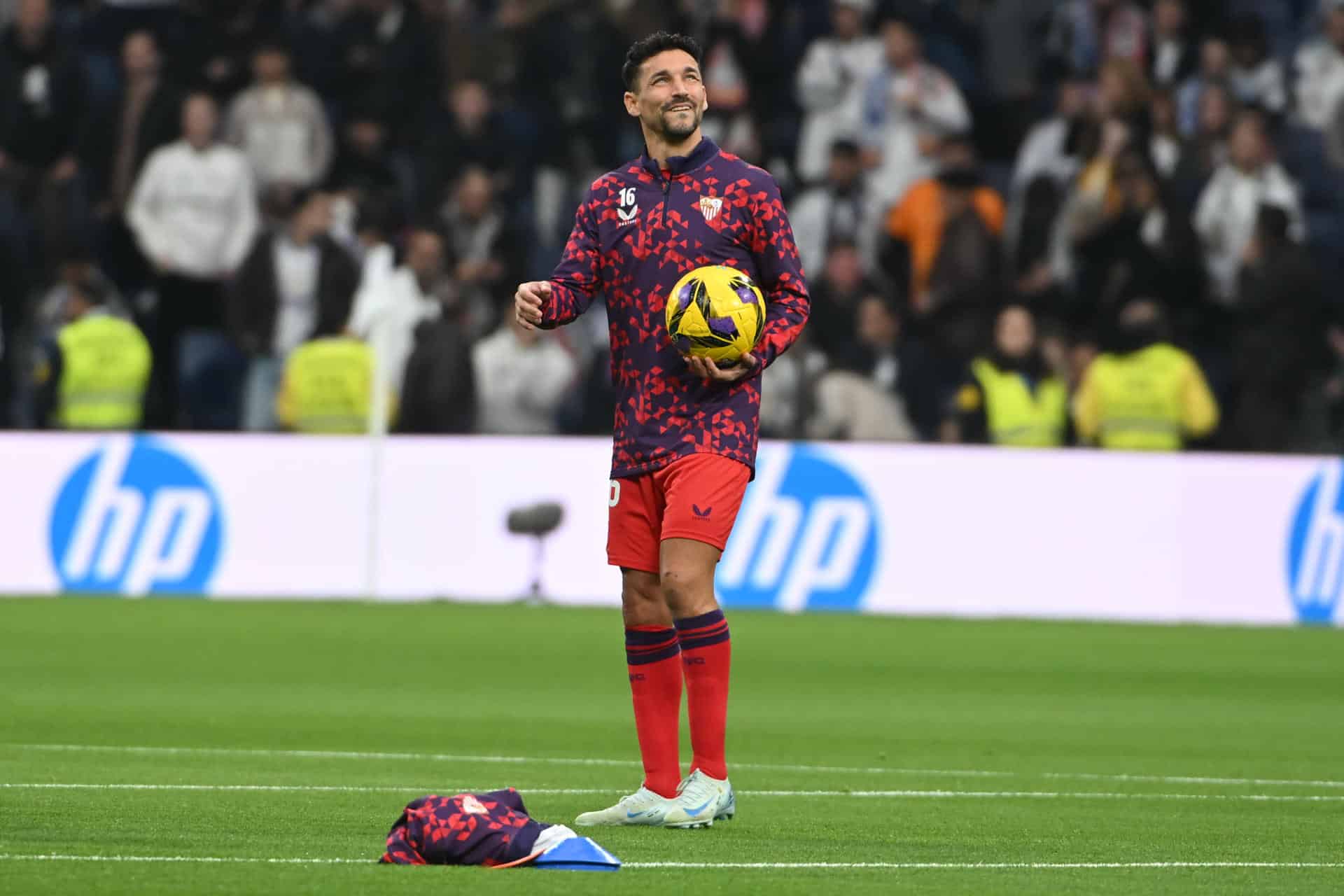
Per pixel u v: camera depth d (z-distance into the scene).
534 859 18.36
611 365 23.61
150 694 38.66
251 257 69.38
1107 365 64.88
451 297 70.38
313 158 74.81
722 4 78.00
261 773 27.03
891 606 60.06
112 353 66.94
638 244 23.02
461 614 57.03
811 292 70.75
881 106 75.25
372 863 18.45
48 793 23.78
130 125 73.62
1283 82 76.88
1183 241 70.56
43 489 62.06
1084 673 46.03
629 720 36.06
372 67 77.50
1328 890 18.61
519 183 74.88
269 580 61.75
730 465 22.70
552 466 61.31
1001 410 64.00
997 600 60.00
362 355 66.31
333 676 42.66
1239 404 68.25
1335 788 28.03
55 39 76.50
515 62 76.69
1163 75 77.06
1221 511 60.03
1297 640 54.53
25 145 75.56
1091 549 60.00
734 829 22.31
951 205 70.44
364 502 61.72
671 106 23.00
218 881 17.27
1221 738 35.12
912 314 70.12
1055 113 77.38
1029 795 26.58
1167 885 18.72
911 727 35.97
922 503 60.25
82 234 72.44
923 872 19.14
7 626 51.41
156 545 61.97
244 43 77.69
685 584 22.36
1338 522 60.00
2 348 72.31
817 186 74.12
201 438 62.38
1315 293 68.12
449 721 35.41
